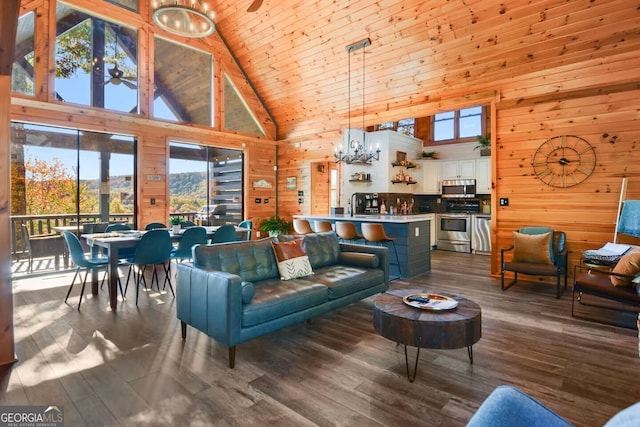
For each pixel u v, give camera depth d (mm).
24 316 3389
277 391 2094
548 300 3961
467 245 7785
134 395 2035
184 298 2848
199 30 3586
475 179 7824
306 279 3297
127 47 5879
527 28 4191
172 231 4719
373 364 2449
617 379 2223
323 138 7531
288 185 8250
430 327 2150
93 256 4383
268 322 2605
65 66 5199
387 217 5727
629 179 4012
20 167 4941
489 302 3893
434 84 5441
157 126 6156
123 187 5867
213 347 2717
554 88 4441
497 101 4902
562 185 4457
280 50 6422
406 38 4996
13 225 4969
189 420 1808
